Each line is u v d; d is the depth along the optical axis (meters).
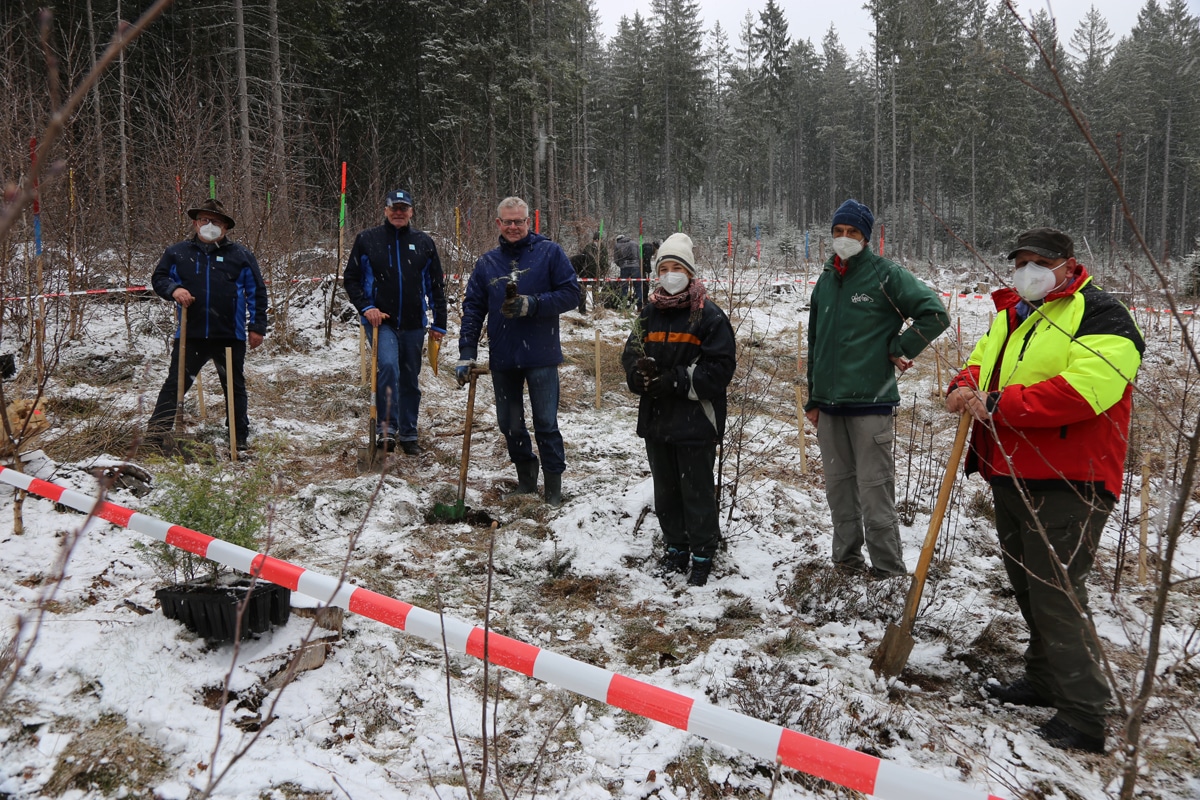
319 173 20.67
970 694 2.96
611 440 6.39
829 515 4.80
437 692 2.72
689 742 2.51
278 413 6.46
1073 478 2.51
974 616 3.43
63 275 7.70
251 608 2.70
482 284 4.78
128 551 3.49
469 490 5.00
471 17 25.88
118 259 9.05
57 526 3.68
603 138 53.28
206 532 3.08
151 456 4.61
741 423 4.77
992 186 39.28
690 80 50.50
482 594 3.64
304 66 23.61
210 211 5.13
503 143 27.58
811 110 70.06
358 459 5.34
